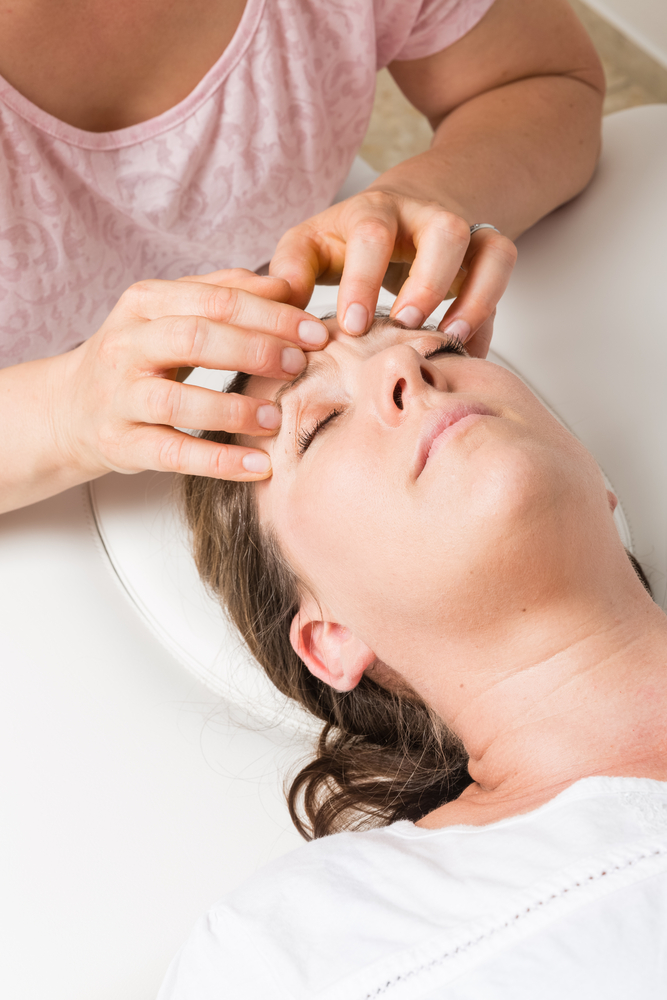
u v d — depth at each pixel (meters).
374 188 1.02
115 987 0.85
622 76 2.27
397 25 1.15
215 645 1.09
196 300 0.83
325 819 0.98
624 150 1.33
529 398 0.86
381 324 0.90
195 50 0.99
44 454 1.00
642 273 1.22
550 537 0.74
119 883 0.91
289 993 0.67
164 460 0.86
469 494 0.74
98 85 0.97
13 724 0.99
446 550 0.75
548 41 1.25
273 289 0.87
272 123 1.09
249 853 0.94
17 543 1.12
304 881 0.75
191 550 1.14
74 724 1.00
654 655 0.80
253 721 1.06
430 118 1.36
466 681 0.83
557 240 1.29
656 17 2.05
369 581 0.81
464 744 0.89
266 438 0.89
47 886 0.90
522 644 0.80
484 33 1.20
